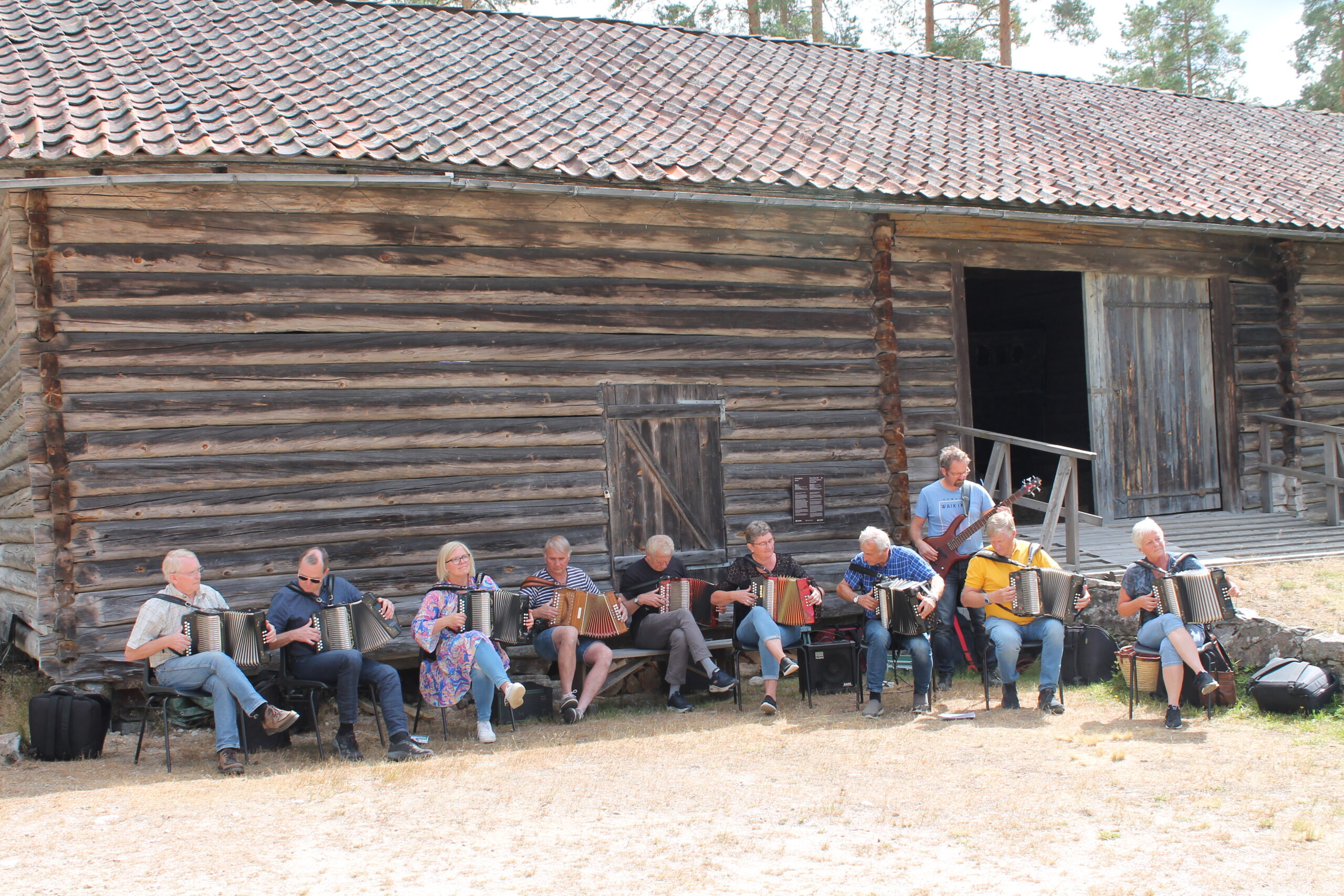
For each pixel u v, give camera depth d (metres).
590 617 7.63
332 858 4.71
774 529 9.24
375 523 8.12
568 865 4.60
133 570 7.53
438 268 8.29
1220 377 11.44
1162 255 11.15
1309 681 6.73
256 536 7.82
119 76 8.48
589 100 9.90
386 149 7.64
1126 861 4.52
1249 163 12.14
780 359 9.30
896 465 9.54
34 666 9.05
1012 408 16.98
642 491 8.88
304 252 7.96
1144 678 7.12
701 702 8.09
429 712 7.90
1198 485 11.37
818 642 7.90
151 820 5.28
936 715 7.27
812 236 9.43
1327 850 4.57
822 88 11.83
